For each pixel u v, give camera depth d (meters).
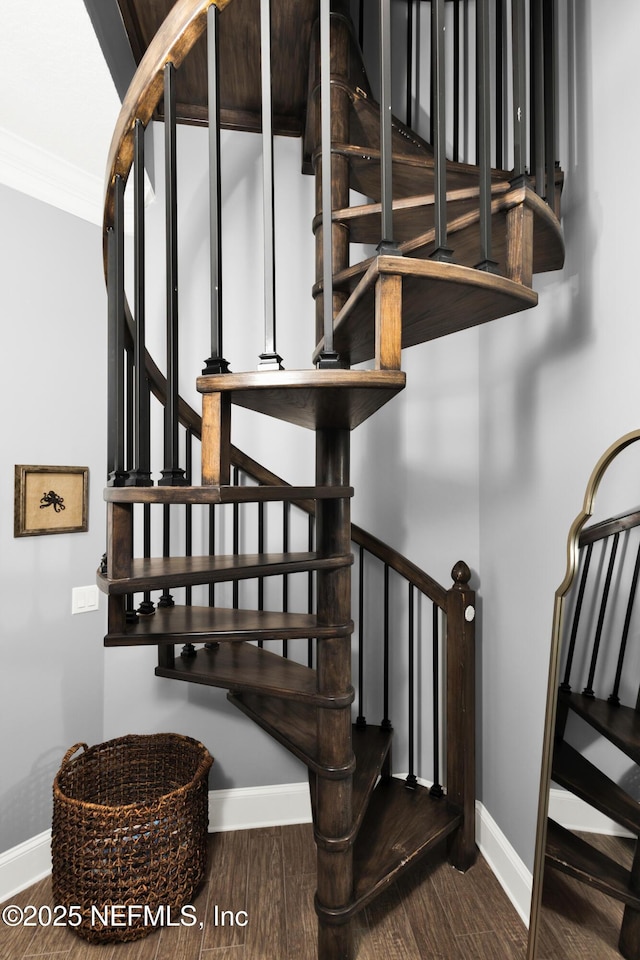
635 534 1.14
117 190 1.20
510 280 1.07
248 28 1.70
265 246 1.00
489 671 2.00
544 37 1.37
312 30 1.66
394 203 1.44
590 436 1.43
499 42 1.77
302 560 1.34
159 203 2.23
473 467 2.20
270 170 0.99
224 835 2.11
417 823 1.81
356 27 2.27
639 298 1.25
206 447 1.01
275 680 1.53
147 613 1.56
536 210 1.18
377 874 1.56
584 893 1.09
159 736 2.05
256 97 2.10
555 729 1.18
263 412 1.24
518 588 1.80
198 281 2.23
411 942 1.57
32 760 1.92
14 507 1.90
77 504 2.07
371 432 2.27
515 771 1.78
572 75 1.54
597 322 1.41
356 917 1.66
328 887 1.44
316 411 1.22
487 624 2.03
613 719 1.09
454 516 2.23
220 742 2.19
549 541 1.62
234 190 2.25
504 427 1.94
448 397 2.24
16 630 1.90
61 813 1.64
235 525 2.02
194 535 2.24
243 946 1.58
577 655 1.18
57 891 1.64
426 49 2.34
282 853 2.00
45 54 1.52
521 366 1.83
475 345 2.22
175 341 1.08
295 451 2.26
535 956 1.14
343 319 1.13
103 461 2.16
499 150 1.77
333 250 1.54
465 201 1.39
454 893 1.77
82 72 1.58
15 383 1.92
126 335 1.38
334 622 1.41
